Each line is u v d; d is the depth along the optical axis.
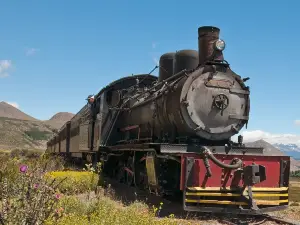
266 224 7.78
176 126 9.37
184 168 7.99
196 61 10.55
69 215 5.79
